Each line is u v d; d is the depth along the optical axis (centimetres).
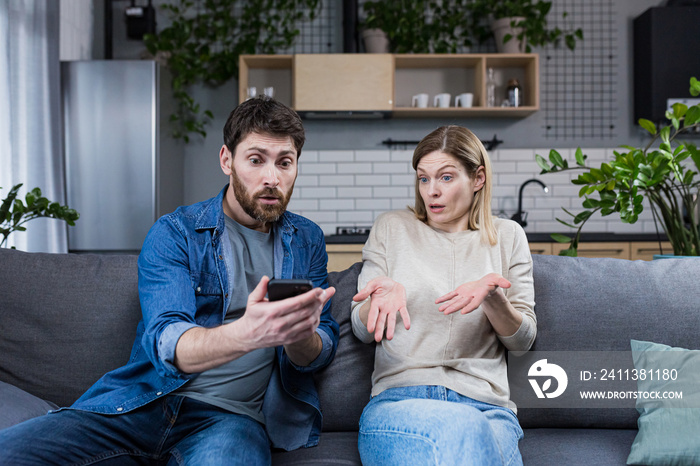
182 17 443
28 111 329
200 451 114
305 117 436
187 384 130
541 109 444
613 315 158
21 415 134
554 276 163
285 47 452
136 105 371
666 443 130
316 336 137
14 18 312
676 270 164
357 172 446
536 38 424
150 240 134
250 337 101
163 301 123
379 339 134
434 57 411
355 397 153
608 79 442
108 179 371
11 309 157
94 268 164
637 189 182
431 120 445
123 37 442
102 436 121
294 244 151
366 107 407
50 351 154
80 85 370
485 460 107
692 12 405
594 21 442
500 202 443
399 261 153
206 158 450
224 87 451
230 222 144
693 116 184
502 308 134
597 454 136
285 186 134
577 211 440
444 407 116
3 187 299
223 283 136
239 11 451
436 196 152
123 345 156
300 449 140
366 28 435
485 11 435
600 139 443
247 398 136
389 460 117
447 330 143
